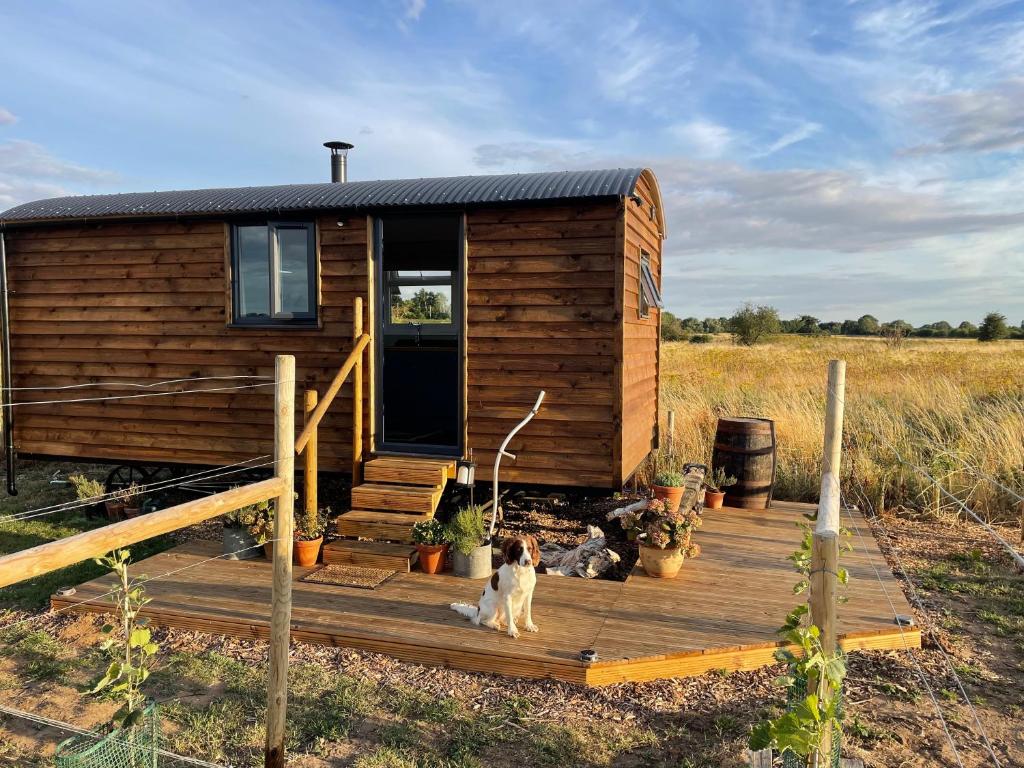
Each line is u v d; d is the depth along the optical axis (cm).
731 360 2608
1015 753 382
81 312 870
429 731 407
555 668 459
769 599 561
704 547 699
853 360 2527
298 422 807
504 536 756
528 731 406
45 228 870
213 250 819
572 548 734
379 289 772
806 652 294
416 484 715
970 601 600
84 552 248
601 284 700
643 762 377
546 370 719
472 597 574
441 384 961
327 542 696
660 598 564
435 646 485
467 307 738
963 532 806
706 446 1149
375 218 764
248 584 606
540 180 751
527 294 720
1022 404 1169
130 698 342
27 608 600
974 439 987
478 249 731
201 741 395
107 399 864
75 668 489
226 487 860
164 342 844
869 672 473
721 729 405
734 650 473
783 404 1230
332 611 546
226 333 823
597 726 410
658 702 436
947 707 429
